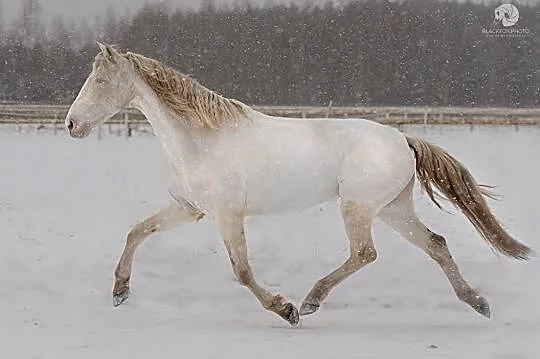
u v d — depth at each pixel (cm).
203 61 6259
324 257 1087
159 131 745
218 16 6444
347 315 790
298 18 6669
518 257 800
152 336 663
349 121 793
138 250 1111
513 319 767
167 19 6341
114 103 744
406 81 6594
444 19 6900
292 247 1168
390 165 764
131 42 6259
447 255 791
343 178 762
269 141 745
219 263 1041
